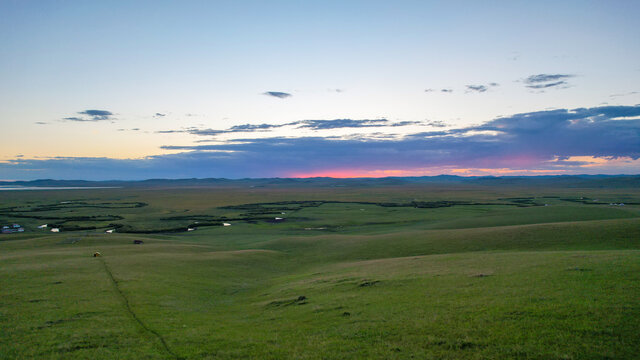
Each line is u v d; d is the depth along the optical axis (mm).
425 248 56375
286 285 37500
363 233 97500
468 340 17625
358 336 19578
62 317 23859
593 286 23359
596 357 15227
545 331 17688
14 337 20297
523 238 54781
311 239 75000
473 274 30938
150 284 34750
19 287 31719
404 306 23938
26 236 87750
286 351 18438
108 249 60125
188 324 23797
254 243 80250
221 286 38625
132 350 18891
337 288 31734
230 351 18781
